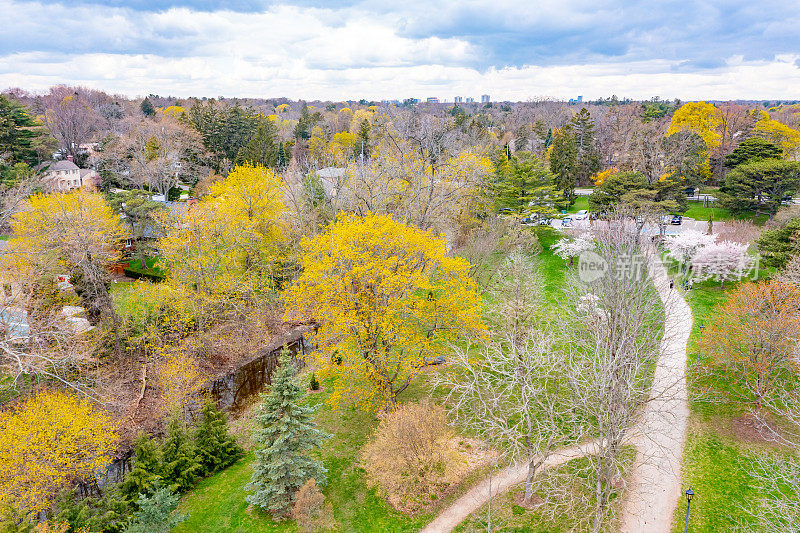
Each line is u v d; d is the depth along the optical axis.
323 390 30.84
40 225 32.38
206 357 35.66
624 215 31.02
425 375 31.03
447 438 23.70
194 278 35.84
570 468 22.38
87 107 107.69
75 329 29.14
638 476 21.67
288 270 42.84
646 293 24.19
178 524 19.97
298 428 20.19
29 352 27.09
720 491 20.67
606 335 19.48
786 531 16.83
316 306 26.66
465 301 26.28
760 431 23.36
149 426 28.22
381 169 43.12
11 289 27.89
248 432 27.66
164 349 33.53
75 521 18.53
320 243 26.38
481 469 22.83
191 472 22.67
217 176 71.25
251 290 38.25
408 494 21.11
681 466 22.23
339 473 23.16
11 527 17.61
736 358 25.31
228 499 21.72
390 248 26.06
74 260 31.30
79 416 22.97
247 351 37.41
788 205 51.38
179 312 34.66
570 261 48.31
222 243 37.91
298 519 19.91
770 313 25.78
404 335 25.20
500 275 36.09
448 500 21.14
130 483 20.72
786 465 21.19
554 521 19.55
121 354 33.16
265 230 43.69
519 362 21.91
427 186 41.25
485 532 19.27
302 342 38.88
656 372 28.23
